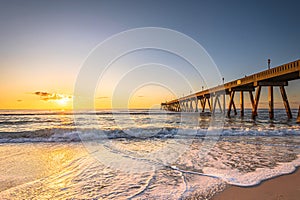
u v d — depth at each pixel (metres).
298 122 14.02
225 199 2.48
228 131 8.77
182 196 2.56
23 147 6.29
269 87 17.75
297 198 2.51
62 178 3.31
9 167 3.98
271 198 2.51
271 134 8.63
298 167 3.89
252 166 3.97
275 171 3.63
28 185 3.00
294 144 6.45
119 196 2.57
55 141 7.38
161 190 2.76
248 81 19.55
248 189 2.80
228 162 4.27
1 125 14.16
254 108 19.06
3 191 2.78
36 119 19.89
